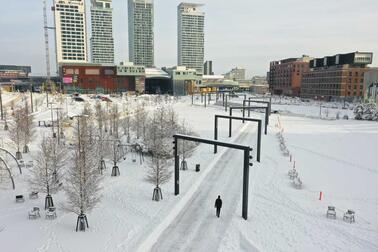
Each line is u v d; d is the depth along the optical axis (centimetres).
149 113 9819
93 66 19875
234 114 10962
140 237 2361
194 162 4478
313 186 3594
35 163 4188
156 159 3425
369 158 4972
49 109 9656
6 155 4503
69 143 5078
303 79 19562
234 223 2633
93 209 2870
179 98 19450
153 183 3384
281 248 2269
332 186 3609
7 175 3666
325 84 17062
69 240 2314
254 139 6431
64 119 7175
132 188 3425
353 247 2294
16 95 13650
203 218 2720
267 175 3956
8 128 6450
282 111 11981
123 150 4959
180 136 3139
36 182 3281
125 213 2792
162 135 4966
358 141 6375
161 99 16100
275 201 3131
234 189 3425
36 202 3025
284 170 4200
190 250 2219
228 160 4612
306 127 8300
